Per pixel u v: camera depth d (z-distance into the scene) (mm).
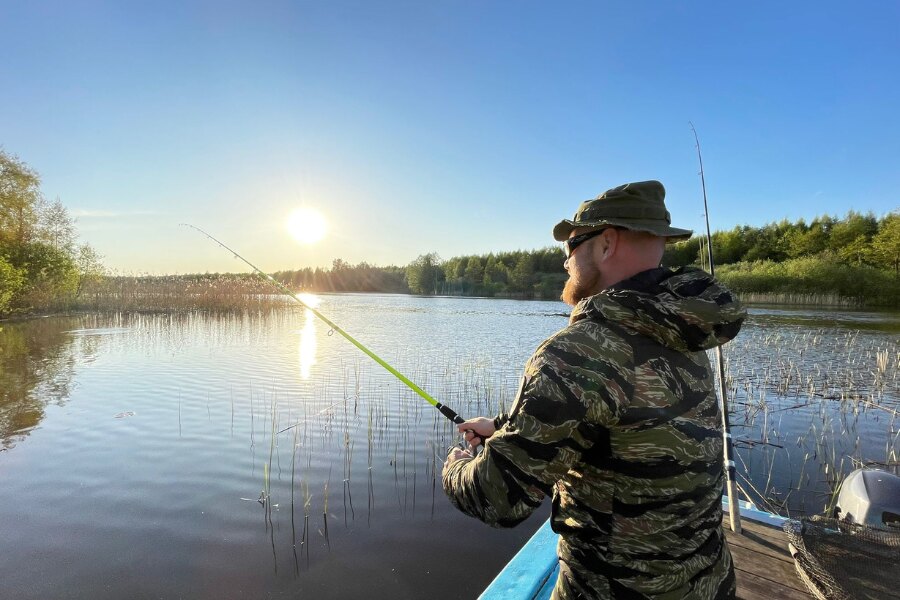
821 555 2330
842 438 7328
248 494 4973
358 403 8414
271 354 13430
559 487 1353
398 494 5016
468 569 3836
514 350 15188
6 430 6805
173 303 26078
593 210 1381
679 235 1352
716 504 1252
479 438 1835
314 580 3648
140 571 3727
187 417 7434
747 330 20172
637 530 1159
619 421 1124
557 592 1368
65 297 25031
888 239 44938
